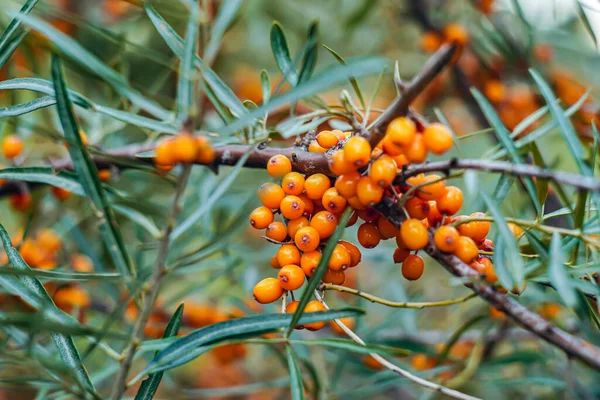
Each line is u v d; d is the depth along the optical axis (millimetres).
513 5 560
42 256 484
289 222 362
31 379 343
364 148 333
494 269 339
